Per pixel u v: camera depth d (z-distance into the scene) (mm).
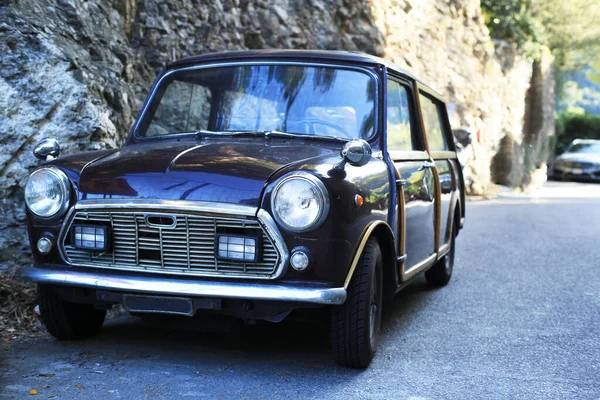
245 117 4797
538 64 26062
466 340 4992
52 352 4328
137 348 4473
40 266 4102
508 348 4801
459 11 19172
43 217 4031
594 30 27266
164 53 9383
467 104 18609
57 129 5938
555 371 4312
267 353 4484
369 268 4066
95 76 6582
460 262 8367
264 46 12531
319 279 3725
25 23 6074
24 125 5820
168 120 4980
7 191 5734
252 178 3781
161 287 3783
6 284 5215
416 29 16531
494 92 20672
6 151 5750
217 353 4438
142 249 3900
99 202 3912
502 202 16328
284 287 3699
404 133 5254
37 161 5824
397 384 3986
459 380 4102
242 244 3711
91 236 3938
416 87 5637
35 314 4961
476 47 19859
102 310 4688
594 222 12227
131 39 9125
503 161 21234
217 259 3770
